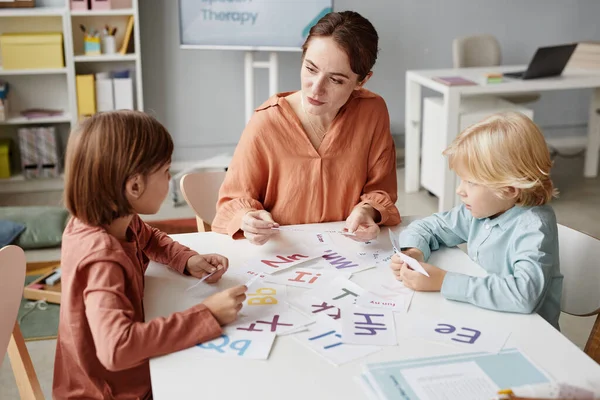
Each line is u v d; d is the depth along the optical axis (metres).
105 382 1.30
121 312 1.17
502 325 1.28
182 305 1.35
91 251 1.23
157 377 1.10
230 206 1.76
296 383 1.09
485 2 4.90
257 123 1.76
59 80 4.43
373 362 1.14
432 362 1.14
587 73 4.08
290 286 1.43
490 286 1.35
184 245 1.64
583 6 5.04
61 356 1.34
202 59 4.61
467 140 1.47
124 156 1.21
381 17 4.77
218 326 1.21
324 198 1.81
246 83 4.36
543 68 3.88
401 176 4.75
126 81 4.27
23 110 4.41
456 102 3.77
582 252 1.63
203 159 4.82
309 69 1.61
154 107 4.64
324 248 1.64
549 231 1.45
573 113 5.27
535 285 1.34
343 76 1.60
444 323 1.28
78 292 1.25
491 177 1.43
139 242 1.49
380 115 1.82
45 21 4.28
